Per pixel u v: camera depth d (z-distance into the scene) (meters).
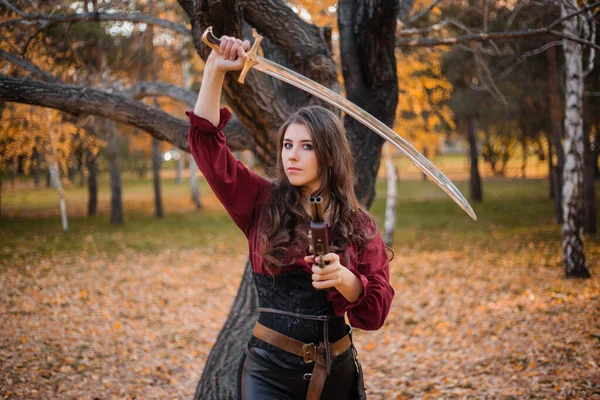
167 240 16.70
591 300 8.25
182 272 12.15
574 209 9.92
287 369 1.95
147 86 5.15
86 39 9.12
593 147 14.58
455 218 20.23
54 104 3.85
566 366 5.43
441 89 12.09
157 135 3.95
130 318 8.41
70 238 16.78
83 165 16.67
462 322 7.79
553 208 21.31
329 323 1.99
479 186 24.81
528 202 23.91
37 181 38.47
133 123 3.91
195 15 3.11
